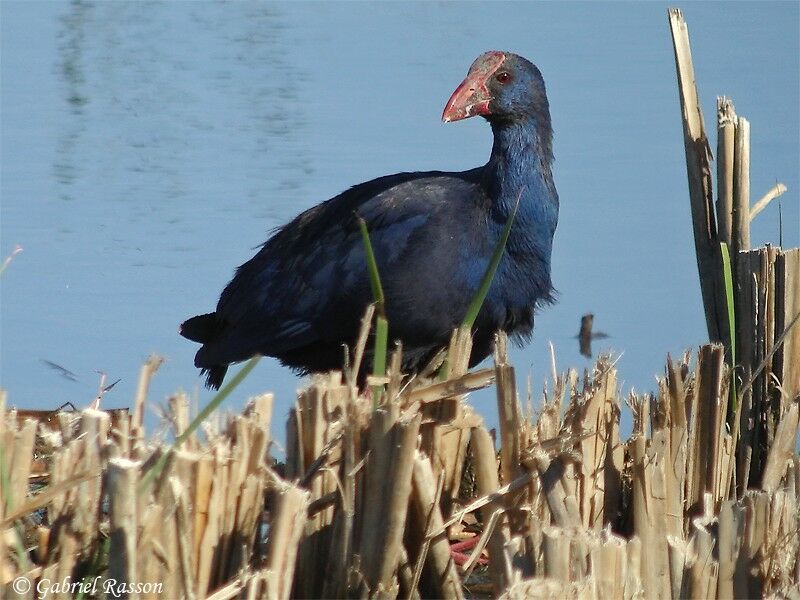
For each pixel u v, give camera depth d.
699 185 11.72
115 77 23.61
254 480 7.97
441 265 11.82
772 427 10.72
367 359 12.17
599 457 9.54
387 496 7.91
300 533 7.67
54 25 27.14
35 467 9.68
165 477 7.45
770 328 10.75
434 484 8.30
